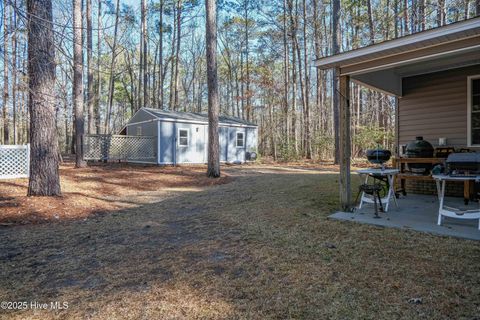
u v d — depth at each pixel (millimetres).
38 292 2350
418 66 5508
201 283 2430
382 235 3439
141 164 14047
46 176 5727
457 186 5594
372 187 4262
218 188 7840
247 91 22234
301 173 10781
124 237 3762
